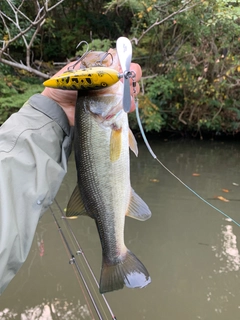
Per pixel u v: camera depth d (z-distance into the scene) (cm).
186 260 126
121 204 55
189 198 181
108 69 46
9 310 100
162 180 209
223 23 245
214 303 104
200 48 286
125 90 46
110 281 55
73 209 58
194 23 247
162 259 126
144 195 183
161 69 300
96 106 51
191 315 98
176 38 287
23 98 270
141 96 281
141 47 293
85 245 134
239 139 349
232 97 324
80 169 55
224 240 140
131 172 225
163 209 167
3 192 41
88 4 341
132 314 98
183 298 106
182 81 298
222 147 316
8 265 40
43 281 113
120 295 108
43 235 141
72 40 345
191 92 317
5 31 261
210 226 151
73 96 54
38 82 306
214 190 195
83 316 98
